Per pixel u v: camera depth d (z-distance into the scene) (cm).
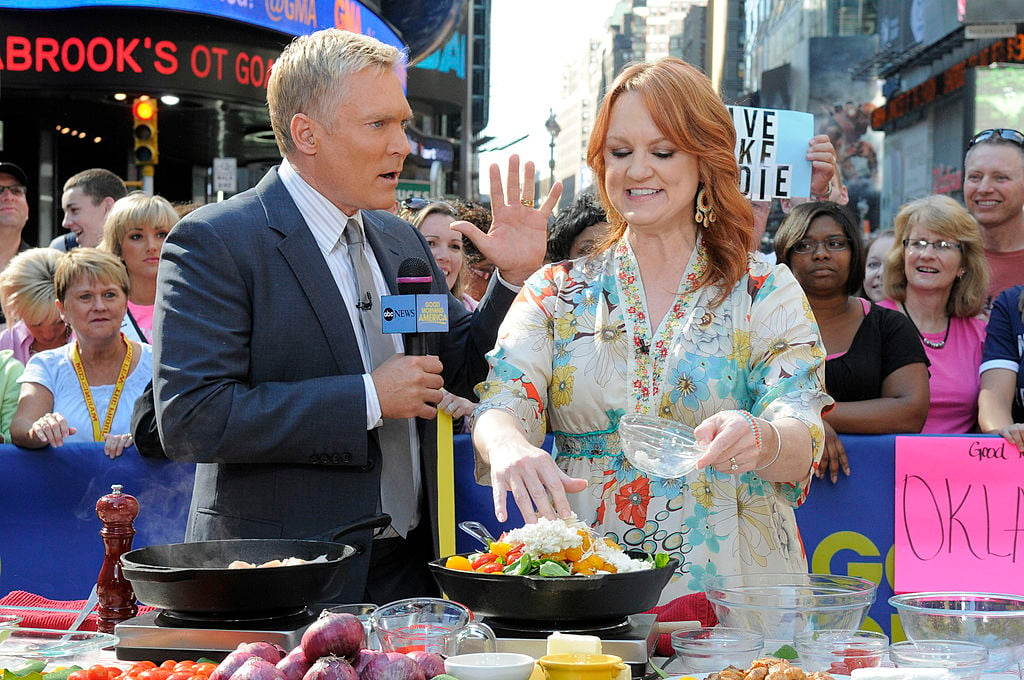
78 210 683
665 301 257
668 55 251
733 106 403
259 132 1659
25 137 1588
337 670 163
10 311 474
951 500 356
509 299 286
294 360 266
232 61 1425
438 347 299
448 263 485
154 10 1372
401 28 2178
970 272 443
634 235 260
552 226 490
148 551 220
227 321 259
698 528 246
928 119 1430
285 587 204
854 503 360
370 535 264
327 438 255
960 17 1231
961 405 432
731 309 254
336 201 273
